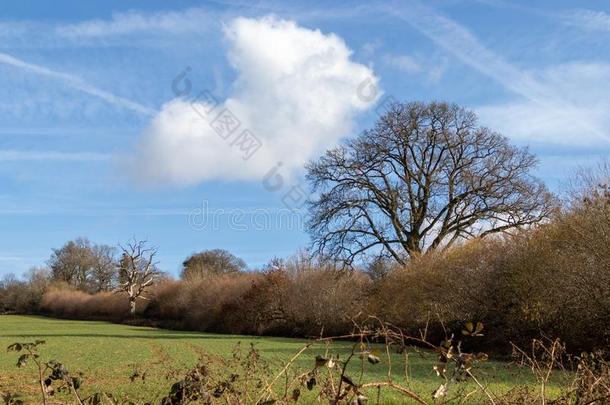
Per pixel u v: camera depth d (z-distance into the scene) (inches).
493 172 1657.2
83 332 1963.6
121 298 3196.4
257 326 1851.6
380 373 613.3
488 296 1103.6
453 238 1638.8
